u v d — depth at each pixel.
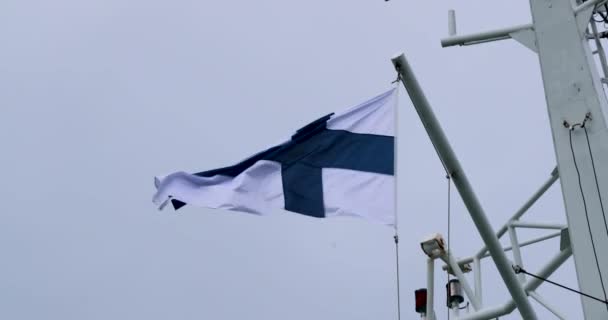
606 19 14.39
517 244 15.98
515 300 11.00
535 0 12.09
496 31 12.46
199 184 14.41
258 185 13.82
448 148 10.82
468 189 10.81
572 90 11.08
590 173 10.43
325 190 13.34
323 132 13.80
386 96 13.72
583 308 9.71
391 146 13.21
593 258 9.91
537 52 11.81
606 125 10.62
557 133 10.94
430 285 14.62
